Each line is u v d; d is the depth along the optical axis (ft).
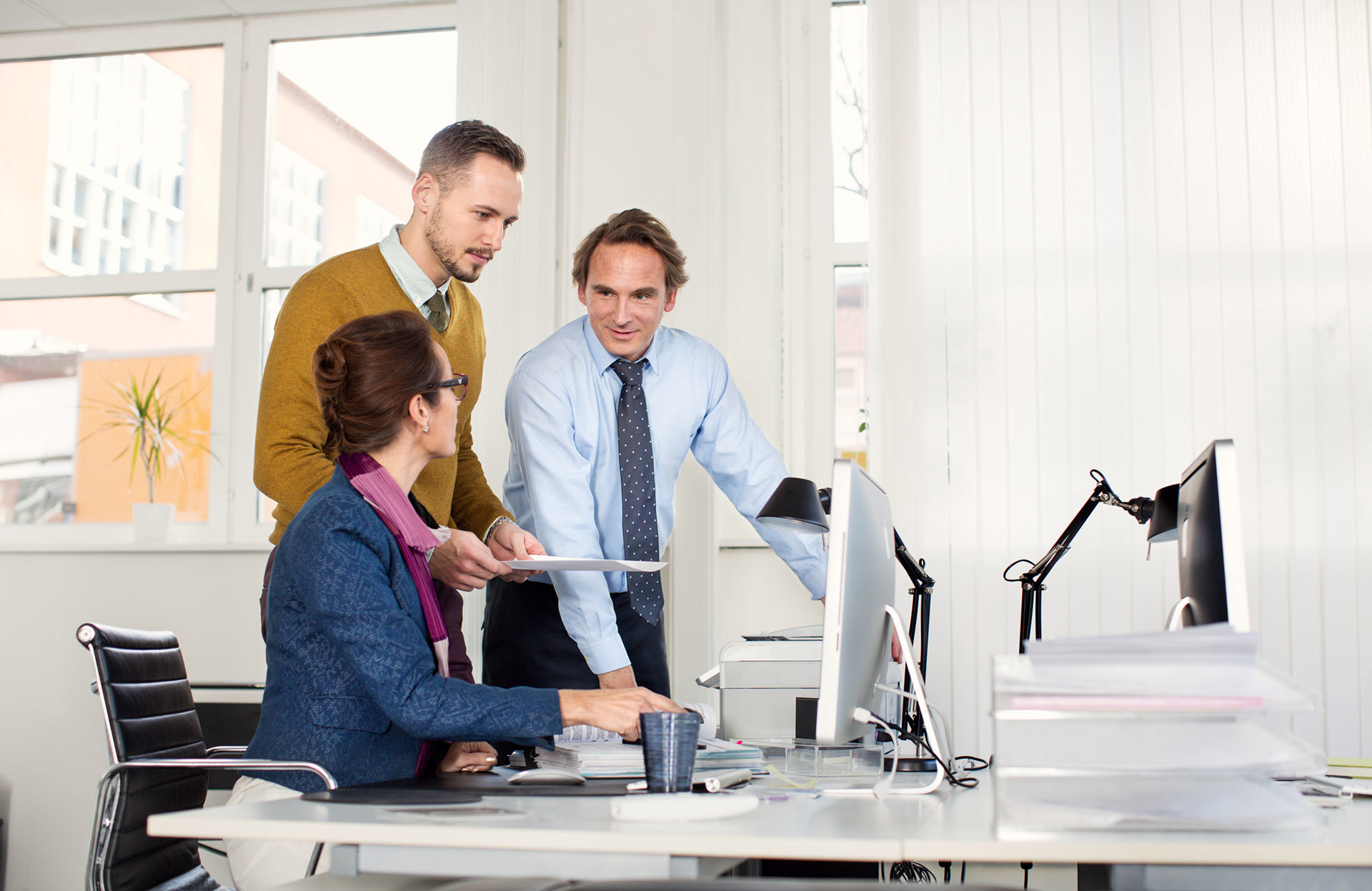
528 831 3.27
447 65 12.26
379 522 5.12
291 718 4.97
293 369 6.86
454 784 4.56
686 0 10.93
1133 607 9.84
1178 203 10.14
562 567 5.24
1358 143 9.96
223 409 12.02
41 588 11.51
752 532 10.78
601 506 7.62
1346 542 9.62
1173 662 3.38
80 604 11.43
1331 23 10.08
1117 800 3.36
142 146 12.59
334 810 3.69
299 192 12.37
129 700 6.30
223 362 12.08
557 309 11.14
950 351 10.28
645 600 7.40
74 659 11.34
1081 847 3.15
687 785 4.05
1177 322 10.04
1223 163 10.12
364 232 12.26
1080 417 10.07
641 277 7.04
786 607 10.53
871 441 10.28
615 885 2.37
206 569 11.30
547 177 11.13
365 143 12.33
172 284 12.28
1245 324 9.95
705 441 8.03
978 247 10.34
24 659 11.42
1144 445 9.98
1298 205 9.99
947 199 10.42
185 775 6.73
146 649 6.77
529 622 7.73
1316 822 3.38
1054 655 3.45
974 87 10.49
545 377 7.26
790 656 5.80
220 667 11.16
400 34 12.35
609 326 7.16
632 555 7.41
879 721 4.52
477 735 4.67
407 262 7.40
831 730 4.18
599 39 11.27
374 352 5.20
